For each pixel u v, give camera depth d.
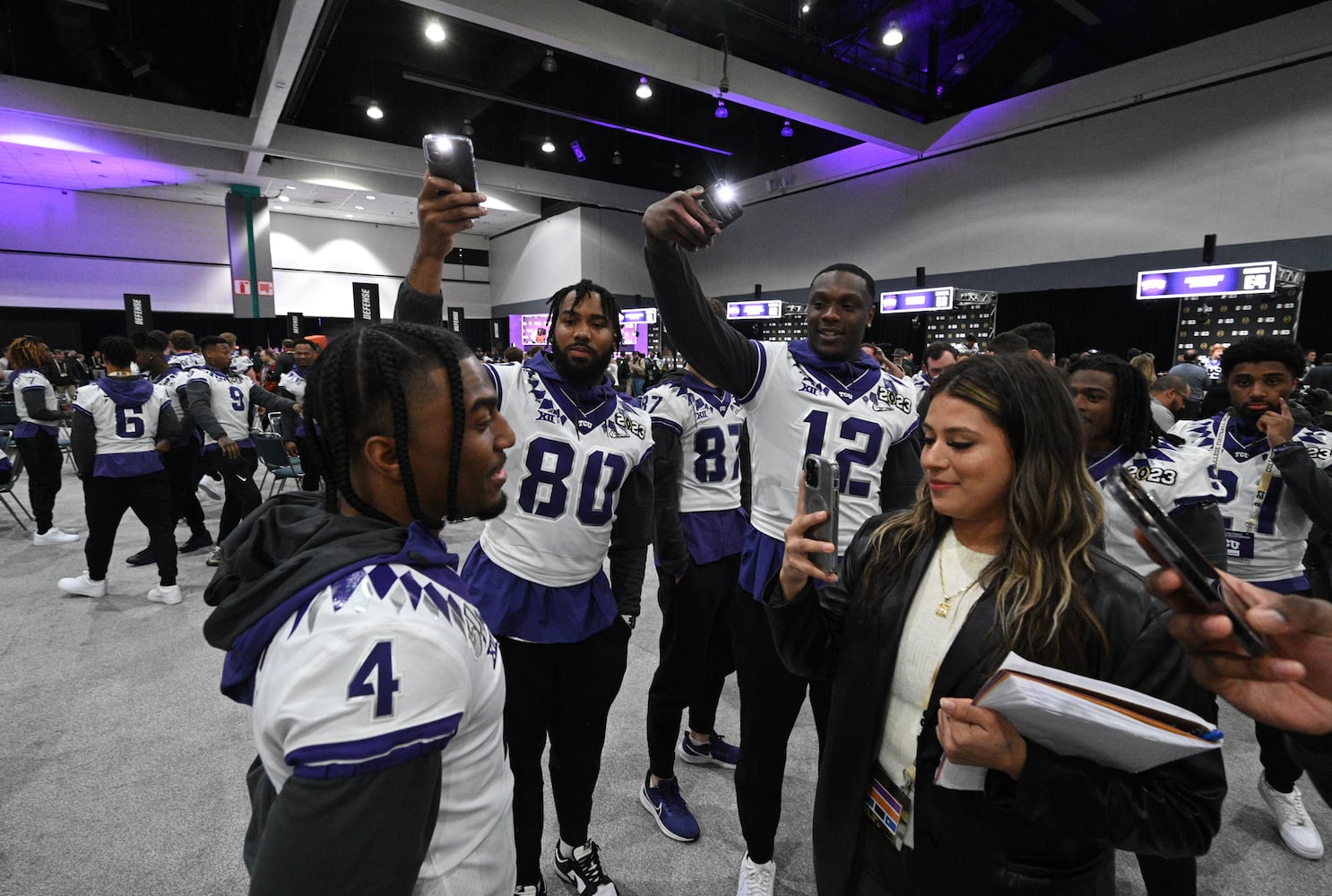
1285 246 9.41
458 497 0.62
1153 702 0.62
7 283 15.13
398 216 18.89
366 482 0.61
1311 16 8.95
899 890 0.90
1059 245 11.86
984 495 0.83
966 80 12.77
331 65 11.99
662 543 1.88
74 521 5.21
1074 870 0.79
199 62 11.37
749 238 17.67
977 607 0.83
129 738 2.28
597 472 1.49
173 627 3.18
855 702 0.95
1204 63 9.93
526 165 17.78
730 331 1.56
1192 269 9.30
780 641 1.01
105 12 9.53
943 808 0.82
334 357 0.59
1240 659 0.58
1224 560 1.67
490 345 23.03
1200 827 0.70
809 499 0.89
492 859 0.61
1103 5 10.11
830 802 0.98
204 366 4.16
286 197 16.55
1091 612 0.77
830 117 12.12
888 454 1.69
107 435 3.29
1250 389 2.03
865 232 14.96
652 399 2.11
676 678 1.93
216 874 1.71
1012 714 0.66
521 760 1.48
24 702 2.50
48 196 15.40
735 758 2.23
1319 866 1.79
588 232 18.62
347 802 0.46
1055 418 0.80
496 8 8.59
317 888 0.45
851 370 1.66
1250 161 9.66
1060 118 11.58
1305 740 0.86
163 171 14.05
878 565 0.97
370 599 0.51
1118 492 0.62
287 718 0.47
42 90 11.10
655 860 1.81
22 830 1.84
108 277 16.22
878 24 10.85
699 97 14.06
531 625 1.44
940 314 13.62
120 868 1.72
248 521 0.63
